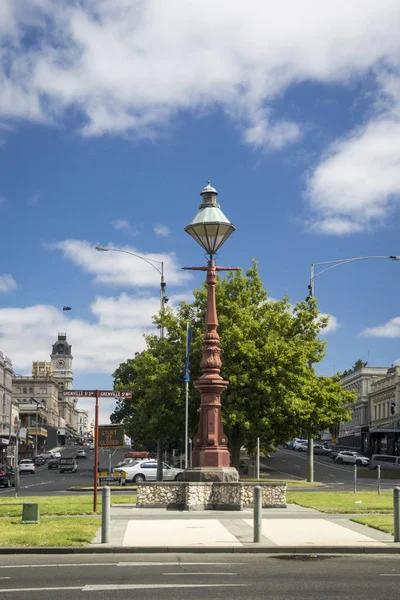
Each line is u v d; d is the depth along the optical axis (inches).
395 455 2817.4
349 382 5600.4
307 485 1792.6
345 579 443.5
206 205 944.9
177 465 2728.8
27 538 602.9
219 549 567.5
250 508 884.6
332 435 5723.4
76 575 455.8
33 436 6102.4
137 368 1984.5
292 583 428.8
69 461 3088.1
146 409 1772.9
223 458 902.4
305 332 1825.8
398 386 4394.7
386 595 392.5
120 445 1071.6
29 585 419.2
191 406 1662.2
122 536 628.4
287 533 653.9
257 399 1614.2
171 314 1791.3
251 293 1765.5
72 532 643.5
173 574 460.4
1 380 4690.0
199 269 954.1
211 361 926.4
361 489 1633.9
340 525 718.5
